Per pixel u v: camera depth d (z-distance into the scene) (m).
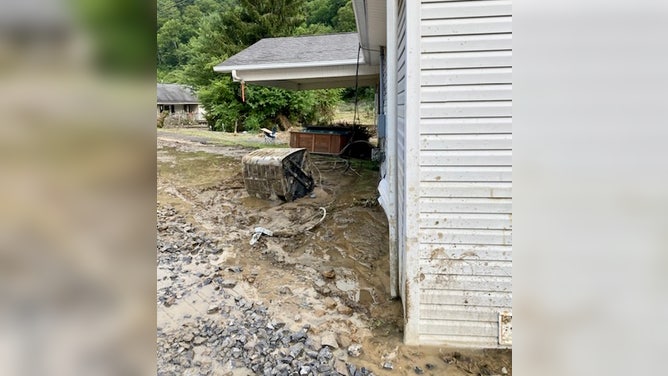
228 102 19.08
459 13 2.19
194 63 19.73
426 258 2.42
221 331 2.71
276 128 18.25
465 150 2.30
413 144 2.34
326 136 11.69
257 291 3.38
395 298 3.19
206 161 10.47
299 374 2.24
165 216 5.77
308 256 4.23
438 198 2.36
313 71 9.02
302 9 23.55
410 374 2.23
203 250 4.42
